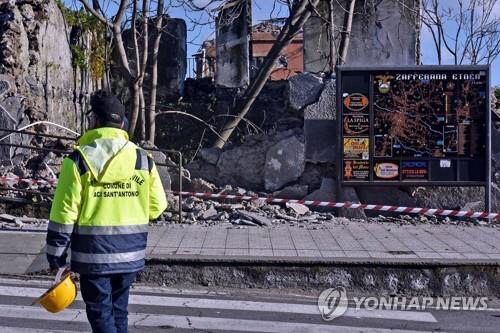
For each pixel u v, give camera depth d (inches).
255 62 1169.4
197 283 347.6
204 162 509.4
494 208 488.7
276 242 394.6
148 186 203.0
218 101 879.1
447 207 488.4
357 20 774.5
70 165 191.6
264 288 346.6
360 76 474.6
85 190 192.9
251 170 505.4
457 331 285.0
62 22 718.5
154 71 635.5
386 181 476.4
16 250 376.2
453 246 390.9
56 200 189.9
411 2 772.6
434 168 475.5
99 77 836.0
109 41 787.4
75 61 761.0
